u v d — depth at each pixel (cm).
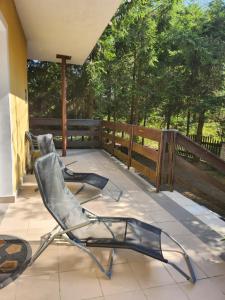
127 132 533
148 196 364
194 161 877
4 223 262
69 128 830
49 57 640
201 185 524
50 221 268
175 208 321
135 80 1033
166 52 1045
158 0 980
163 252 219
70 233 193
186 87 986
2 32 284
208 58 901
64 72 626
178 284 180
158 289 175
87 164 570
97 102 966
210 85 961
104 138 766
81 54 601
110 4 332
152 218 289
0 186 314
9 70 302
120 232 201
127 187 405
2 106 299
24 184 381
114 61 981
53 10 355
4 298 163
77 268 194
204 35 968
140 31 941
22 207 305
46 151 339
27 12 366
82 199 346
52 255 208
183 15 1048
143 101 1059
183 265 202
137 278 185
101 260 204
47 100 940
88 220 210
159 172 381
